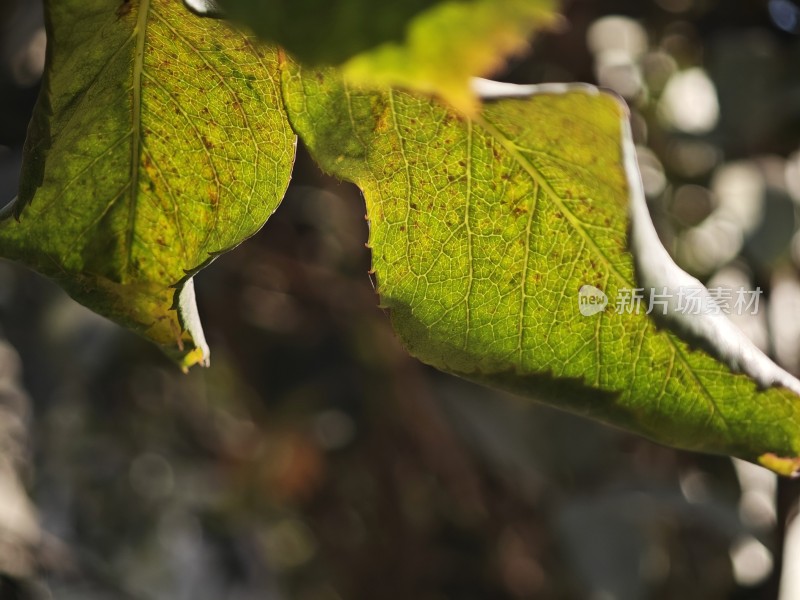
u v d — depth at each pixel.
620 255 0.15
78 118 0.14
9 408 0.33
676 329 0.15
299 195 0.41
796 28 0.39
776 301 0.36
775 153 0.37
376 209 0.15
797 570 0.37
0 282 0.34
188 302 0.15
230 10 0.10
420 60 0.09
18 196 0.14
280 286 0.41
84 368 0.35
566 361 0.15
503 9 0.09
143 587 0.40
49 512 0.36
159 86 0.14
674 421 0.15
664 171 0.39
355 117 0.14
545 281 0.15
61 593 0.33
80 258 0.15
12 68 0.31
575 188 0.15
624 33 0.40
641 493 0.38
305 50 0.10
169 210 0.15
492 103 0.14
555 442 0.39
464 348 0.15
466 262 0.15
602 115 0.14
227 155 0.15
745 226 0.34
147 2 0.14
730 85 0.37
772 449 0.15
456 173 0.15
